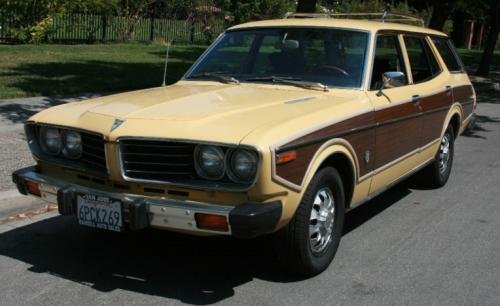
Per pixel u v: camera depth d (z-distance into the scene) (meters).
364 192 5.35
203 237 5.62
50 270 4.88
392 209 6.70
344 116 4.83
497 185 7.83
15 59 16.45
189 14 28.66
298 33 5.82
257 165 3.97
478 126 12.48
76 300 4.37
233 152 4.04
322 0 30.06
